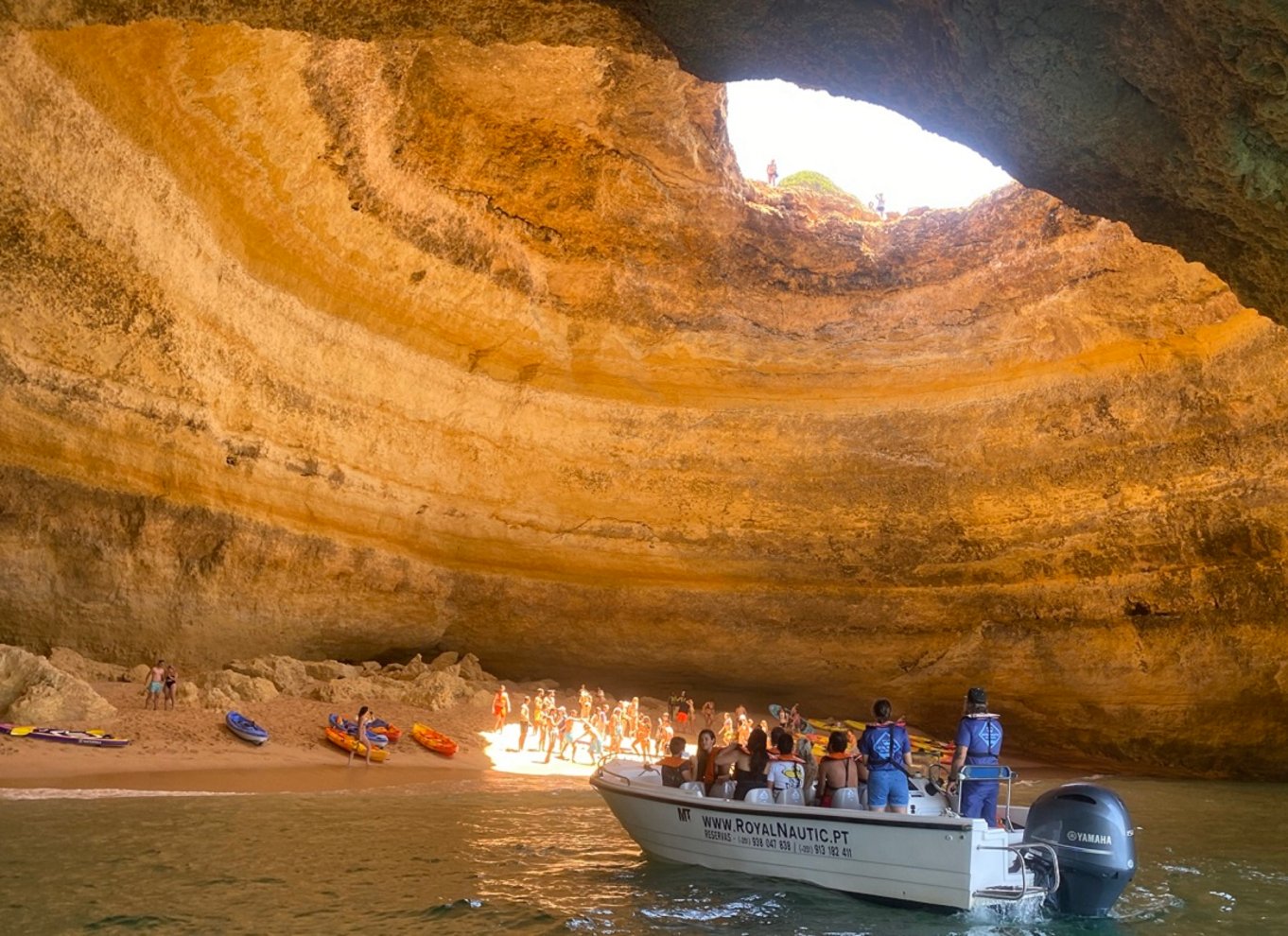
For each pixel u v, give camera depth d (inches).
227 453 844.6
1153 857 525.7
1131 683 981.2
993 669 1072.8
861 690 1148.5
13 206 669.3
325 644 974.4
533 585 1074.7
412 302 962.7
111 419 765.3
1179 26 289.9
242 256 836.6
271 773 672.4
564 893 397.7
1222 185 324.2
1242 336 888.3
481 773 762.2
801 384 1116.5
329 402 919.7
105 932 324.5
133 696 762.8
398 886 401.1
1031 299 1020.5
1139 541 965.8
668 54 377.7
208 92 756.0
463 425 1020.5
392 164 911.7
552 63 912.3
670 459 1105.4
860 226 1099.9
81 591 783.1
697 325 1098.7
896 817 377.1
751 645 1122.0
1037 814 386.6
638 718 952.3
